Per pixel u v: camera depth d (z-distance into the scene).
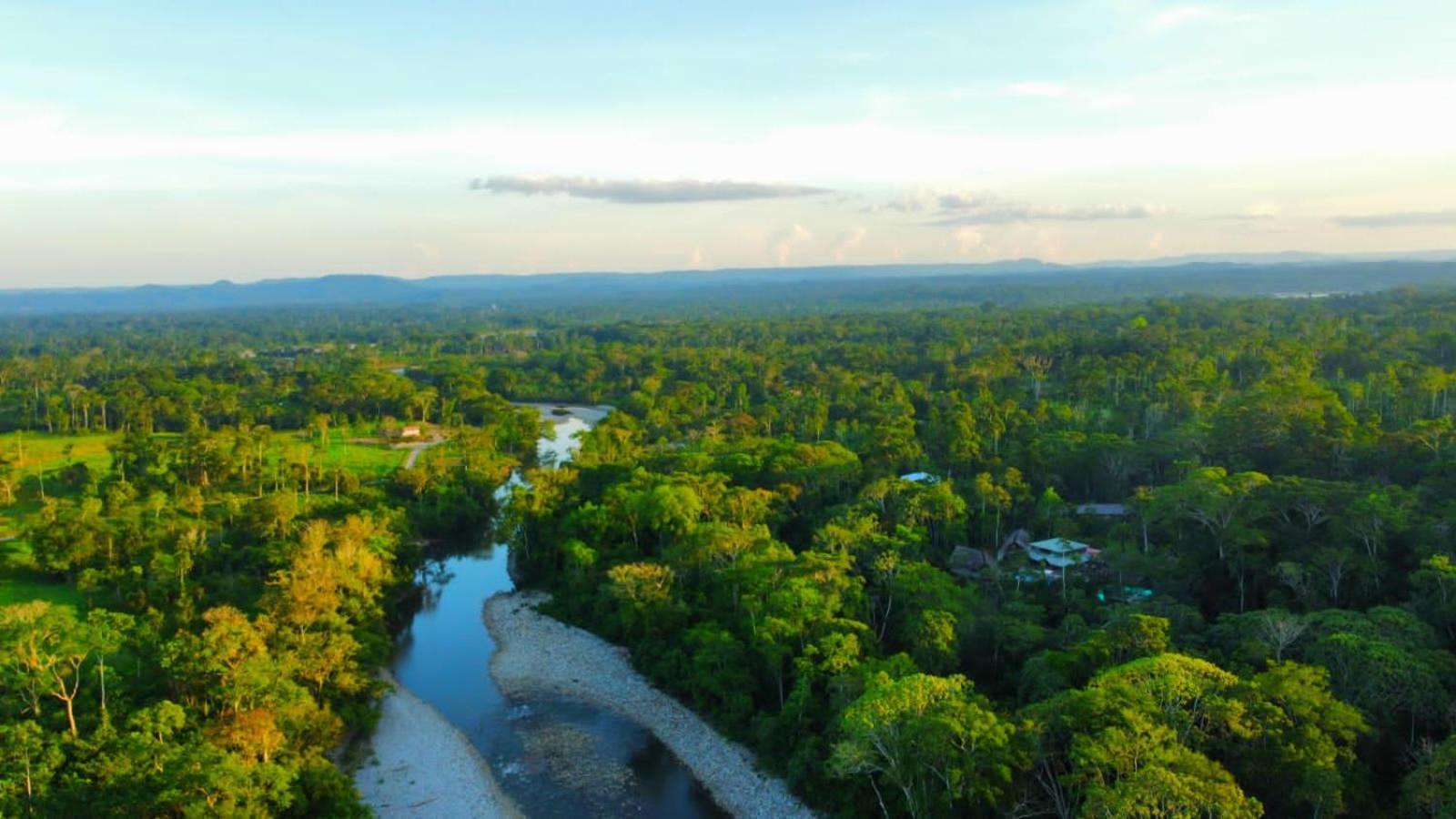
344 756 75.12
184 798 53.12
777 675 76.06
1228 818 43.84
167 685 70.94
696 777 72.44
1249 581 84.25
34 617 67.50
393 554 110.19
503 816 67.50
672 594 94.50
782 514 116.06
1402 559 79.31
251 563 105.69
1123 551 89.19
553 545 116.88
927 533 105.62
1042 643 74.00
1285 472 107.38
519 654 95.88
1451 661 60.50
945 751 53.41
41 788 56.41
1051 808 54.44
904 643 78.62
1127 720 49.94
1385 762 57.72
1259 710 53.06
